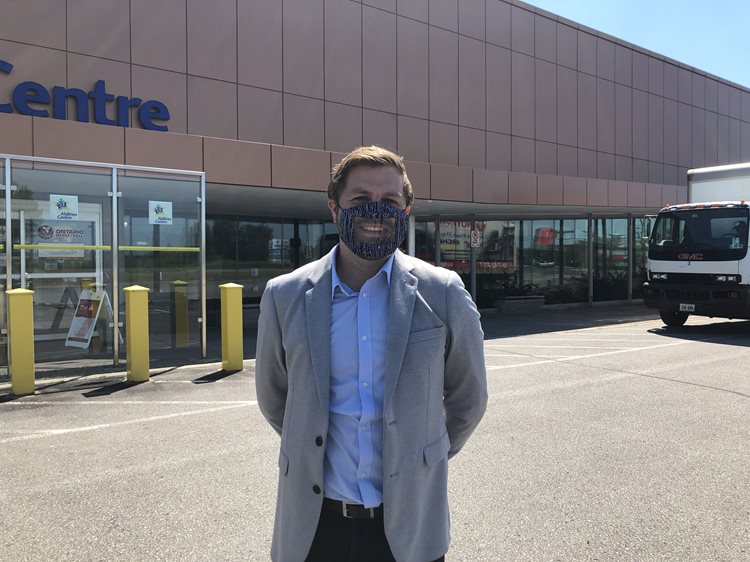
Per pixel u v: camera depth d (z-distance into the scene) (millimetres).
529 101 18750
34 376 7293
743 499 3996
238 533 3533
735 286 11898
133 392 7125
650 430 5535
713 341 11602
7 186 7941
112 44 11711
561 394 6969
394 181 1819
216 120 12961
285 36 13938
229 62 13125
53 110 11086
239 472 4492
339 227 1809
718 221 12297
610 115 21156
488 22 17734
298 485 1792
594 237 21109
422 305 1778
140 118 11992
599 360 9344
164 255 9344
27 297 7039
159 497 4039
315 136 14398
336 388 1783
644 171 22375
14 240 8227
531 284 20031
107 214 8781
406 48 15992
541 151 19078
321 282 1821
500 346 10969
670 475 4414
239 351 8516
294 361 1812
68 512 3814
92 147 9297
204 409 6312
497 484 4242
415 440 1744
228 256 16141
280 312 1874
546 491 4125
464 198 14016
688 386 7418
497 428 5586
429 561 1804
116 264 8727
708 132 25125
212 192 11750
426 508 1822
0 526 3629
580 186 16359
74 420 5902
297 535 1788
